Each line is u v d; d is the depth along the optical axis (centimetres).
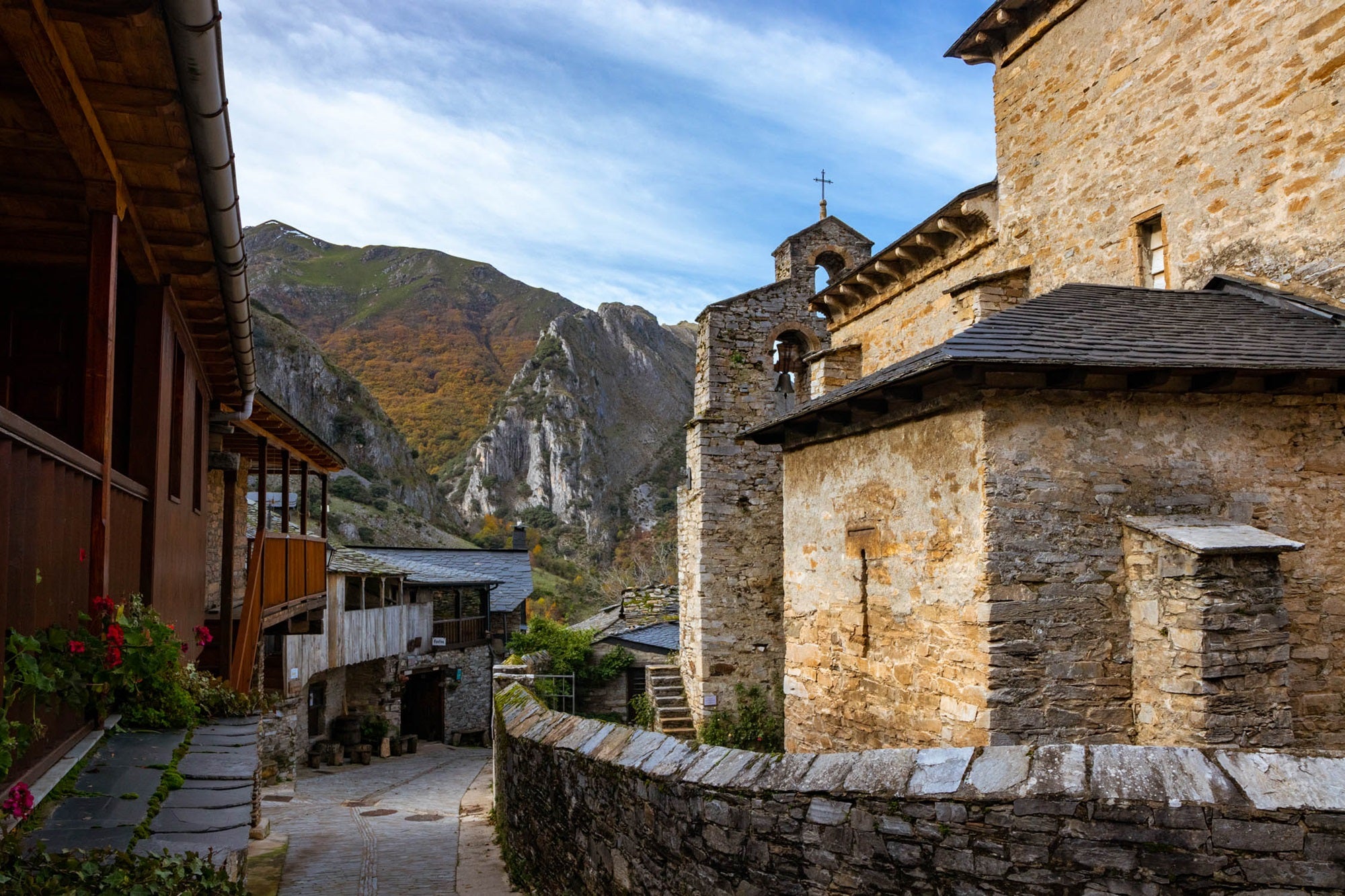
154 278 619
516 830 803
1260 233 730
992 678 531
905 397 614
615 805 557
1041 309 636
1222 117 771
